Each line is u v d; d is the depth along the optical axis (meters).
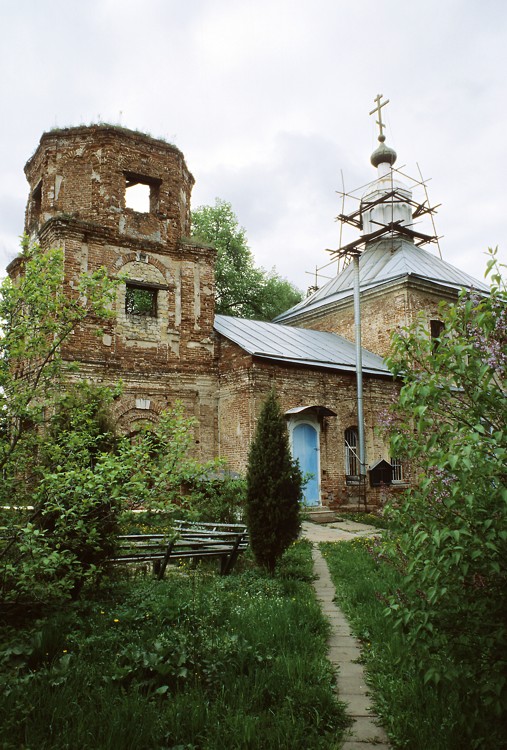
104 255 18.41
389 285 25.27
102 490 5.93
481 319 4.08
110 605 7.13
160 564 9.09
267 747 4.08
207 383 19.88
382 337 25.61
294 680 5.08
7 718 4.21
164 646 5.34
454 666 3.95
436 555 3.86
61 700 4.40
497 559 3.82
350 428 21.20
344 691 5.21
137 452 6.59
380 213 31.27
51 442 6.84
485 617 3.93
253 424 18.47
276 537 9.97
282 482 10.14
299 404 19.77
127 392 18.28
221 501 11.91
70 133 18.95
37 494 5.89
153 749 4.00
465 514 3.84
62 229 17.62
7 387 6.63
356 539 13.70
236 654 5.39
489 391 3.90
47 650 5.36
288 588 8.73
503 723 3.89
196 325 19.97
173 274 19.80
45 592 6.21
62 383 7.10
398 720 4.44
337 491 20.14
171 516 7.37
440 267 28.70
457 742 3.99
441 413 4.23
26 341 6.88
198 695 4.63
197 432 19.38
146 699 4.49
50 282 6.95
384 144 32.16
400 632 4.46
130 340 18.62
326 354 22.20
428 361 4.32
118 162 18.98
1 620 6.19
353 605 7.93
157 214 19.70
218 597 7.41
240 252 36.72
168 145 20.00
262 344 20.42
